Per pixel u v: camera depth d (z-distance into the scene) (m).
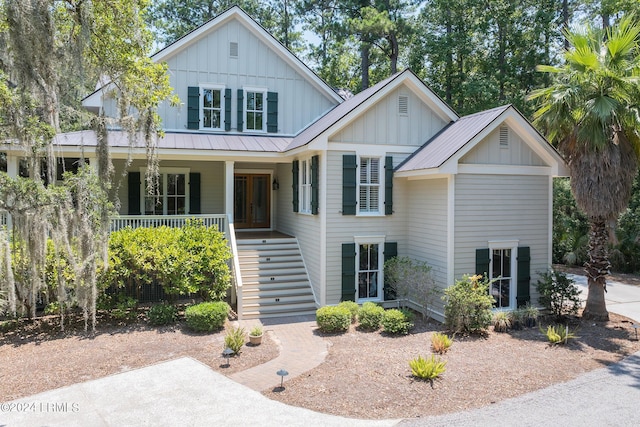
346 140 13.19
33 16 8.33
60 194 9.17
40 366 8.53
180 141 14.52
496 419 6.46
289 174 16.58
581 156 11.43
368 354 9.25
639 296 15.48
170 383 7.75
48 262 10.66
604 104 10.37
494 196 12.41
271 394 7.32
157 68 11.23
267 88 17.03
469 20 27.20
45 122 9.25
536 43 25.61
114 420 6.41
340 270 13.26
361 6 27.81
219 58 16.47
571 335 10.13
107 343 9.87
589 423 6.34
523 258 12.68
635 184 20.17
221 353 9.32
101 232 9.90
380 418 6.49
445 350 9.38
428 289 11.70
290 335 10.79
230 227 13.70
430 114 14.28
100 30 10.28
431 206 12.72
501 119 11.98
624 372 8.34
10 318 11.19
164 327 11.09
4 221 11.66
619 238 19.97
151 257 11.40
